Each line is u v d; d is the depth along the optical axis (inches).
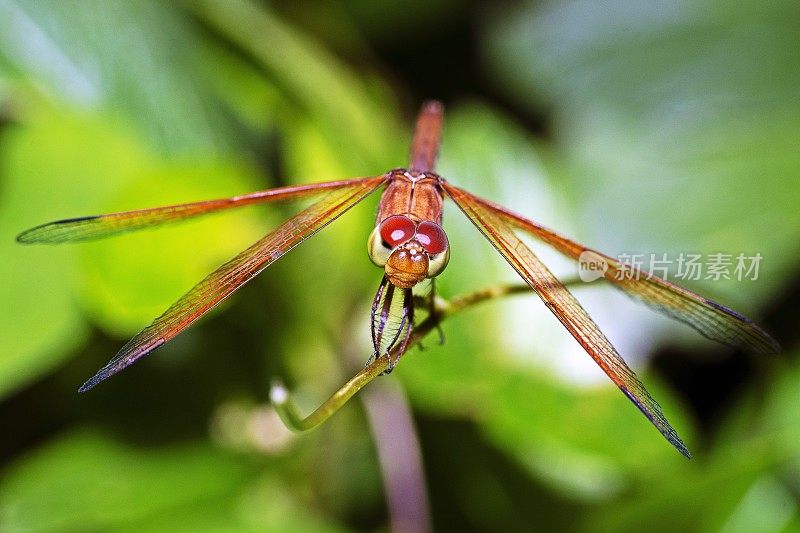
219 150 10.5
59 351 9.5
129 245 9.6
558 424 9.6
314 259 10.1
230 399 10.1
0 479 9.9
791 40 11.1
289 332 10.1
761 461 9.5
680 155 10.8
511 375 9.6
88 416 10.0
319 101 10.5
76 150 10.0
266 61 10.5
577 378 9.6
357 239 10.1
